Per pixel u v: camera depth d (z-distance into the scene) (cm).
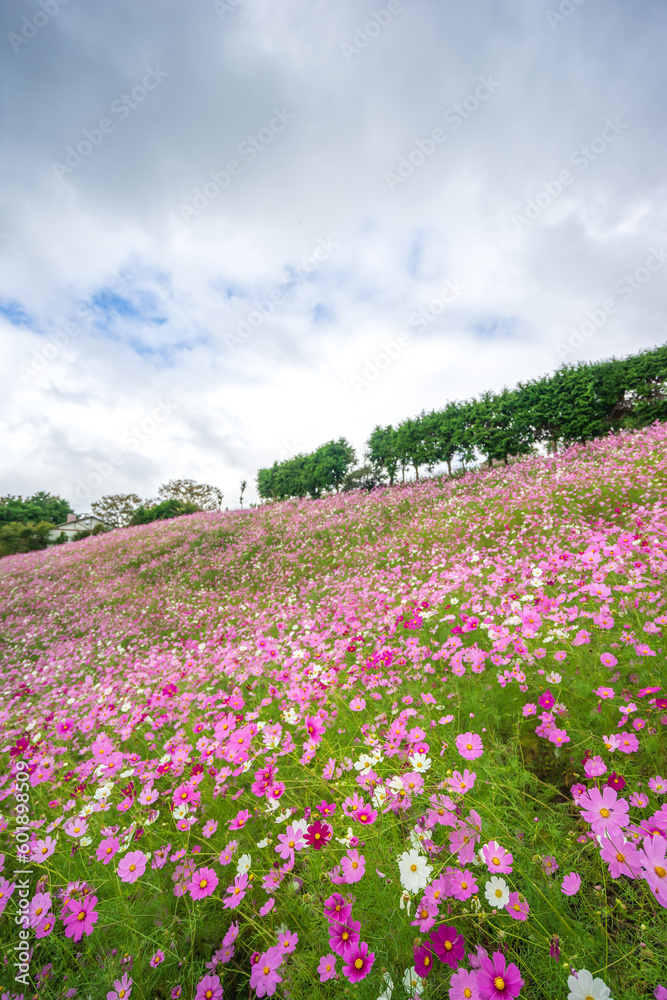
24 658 808
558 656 238
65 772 270
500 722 237
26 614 1101
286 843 152
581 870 136
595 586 267
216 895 172
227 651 470
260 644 411
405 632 406
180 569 1227
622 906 114
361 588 691
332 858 159
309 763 219
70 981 145
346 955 110
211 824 191
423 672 294
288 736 226
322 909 141
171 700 353
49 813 242
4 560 1862
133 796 228
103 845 168
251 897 160
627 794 161
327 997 123
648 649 221
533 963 115
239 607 805
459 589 464
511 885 135
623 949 111
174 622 824
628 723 195
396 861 145
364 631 415
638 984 106
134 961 144
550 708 203
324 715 258
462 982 96
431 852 136
